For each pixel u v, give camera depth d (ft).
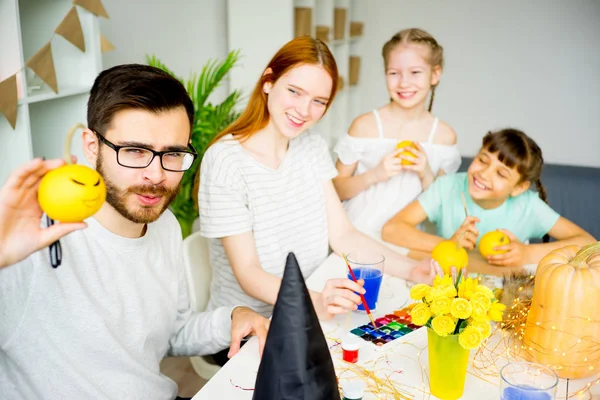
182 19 10.44
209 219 5.27
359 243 6.02
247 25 10.82
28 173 2.71
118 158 3.56
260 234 5.47
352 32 15.81
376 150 7.64
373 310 4.72
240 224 5.23
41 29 7.25
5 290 3.40
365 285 4.62
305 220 5.83
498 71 15.51
